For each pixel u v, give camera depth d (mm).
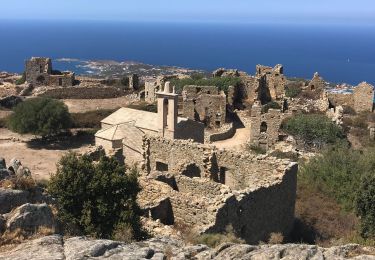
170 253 16359
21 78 124250
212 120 90375
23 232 16188
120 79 121812
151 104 94125
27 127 73062
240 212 25578
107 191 22734
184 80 108750
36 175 55500
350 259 15406
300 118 78375
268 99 111688
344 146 63312
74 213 22188
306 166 42406
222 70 122562
